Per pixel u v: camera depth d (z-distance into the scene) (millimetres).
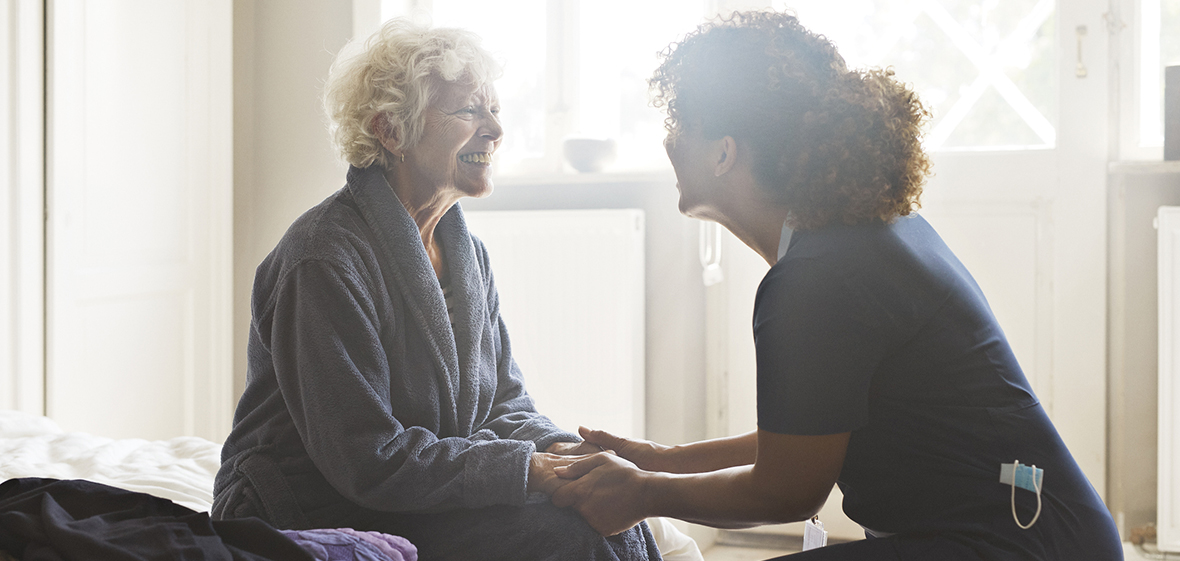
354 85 1501
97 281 2883
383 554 1156
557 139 3438
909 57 3080
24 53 2654
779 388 1111
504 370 1688
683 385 3201
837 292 1099
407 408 1430
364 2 3424
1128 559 2730
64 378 2781
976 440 1112
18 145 2648
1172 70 2727
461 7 3553
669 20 3334
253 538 1083
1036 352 2949
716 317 3297
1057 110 2898
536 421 1577
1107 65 2848
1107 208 2891
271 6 3562
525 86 3525
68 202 2781
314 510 1398
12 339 2664
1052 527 1098
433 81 1486
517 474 1344
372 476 1302
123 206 2982
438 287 1478
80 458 1989
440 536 1369
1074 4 2873
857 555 1154
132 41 2998
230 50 3359
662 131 3357
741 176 1210
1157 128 2889
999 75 2990
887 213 1139
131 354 3039
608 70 3410
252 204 3613
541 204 3430
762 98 1163
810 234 1155
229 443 1484
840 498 3131
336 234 1400
